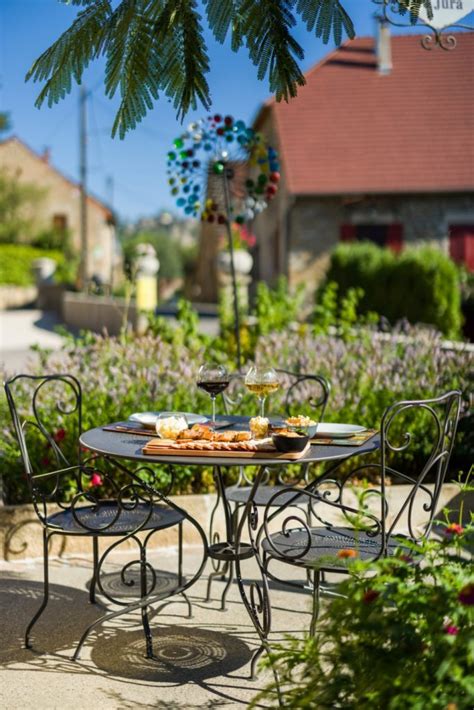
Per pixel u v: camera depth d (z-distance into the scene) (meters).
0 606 4.06
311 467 5.52
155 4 3.36
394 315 13.72
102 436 3.76
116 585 4.36
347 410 5.69
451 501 5.22
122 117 3.41
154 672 3.40
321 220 17.73
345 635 2.37
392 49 20.19
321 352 6.44
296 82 3.41
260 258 22.89
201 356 6.47
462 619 2.23
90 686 3.27
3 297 34.94
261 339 6.96
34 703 3.12
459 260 17.50
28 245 40.56
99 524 3.74
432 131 18.33
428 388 5.85
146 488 3.72
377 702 2.13
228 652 3.60
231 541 4.01
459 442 5.70
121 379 5.70
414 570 2.45
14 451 5.22
